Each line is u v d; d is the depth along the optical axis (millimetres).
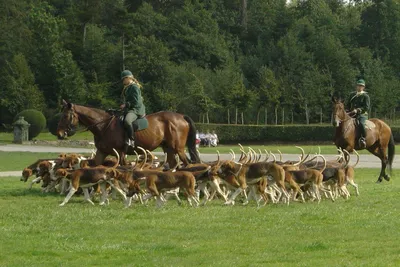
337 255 11977
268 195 19078
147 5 87688
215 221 15406
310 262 11445
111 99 76938
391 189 22516
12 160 38031
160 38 83688
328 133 62125
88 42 81812
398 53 84312
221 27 91375
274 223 15078
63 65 76250
